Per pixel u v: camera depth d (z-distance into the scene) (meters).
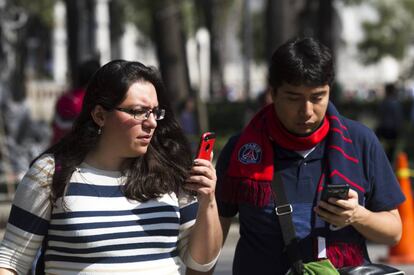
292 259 8.34
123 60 7.86
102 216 7.65
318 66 8.04
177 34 46.06
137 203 7.77
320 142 8.55
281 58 8.13
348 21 113.19
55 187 7.66
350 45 113.88
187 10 77.19
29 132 31.05
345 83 117.31
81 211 7.63
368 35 110.81
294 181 8.52
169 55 45.84
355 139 8.60
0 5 62.88
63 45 95.00
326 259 8.34
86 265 7.62
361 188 8.52
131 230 7.69
